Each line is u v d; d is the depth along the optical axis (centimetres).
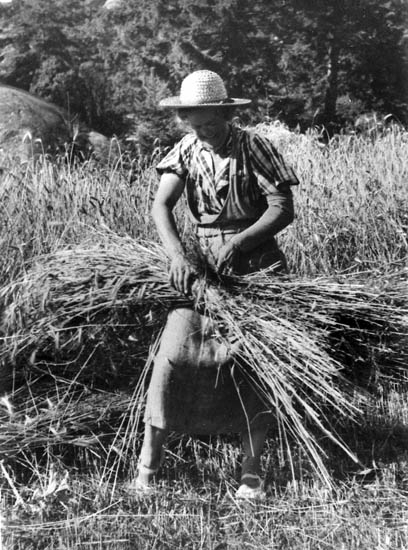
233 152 410
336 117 2164
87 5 2481
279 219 407
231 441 461
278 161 409
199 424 413
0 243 504
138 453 449
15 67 2102
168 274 411
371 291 435
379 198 639
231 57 2270
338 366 443
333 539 370
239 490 412
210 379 403
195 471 438
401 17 2334
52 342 444
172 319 409
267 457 452
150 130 1809
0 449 423
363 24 2300
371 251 620
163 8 2303
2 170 632
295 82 2275
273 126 964
